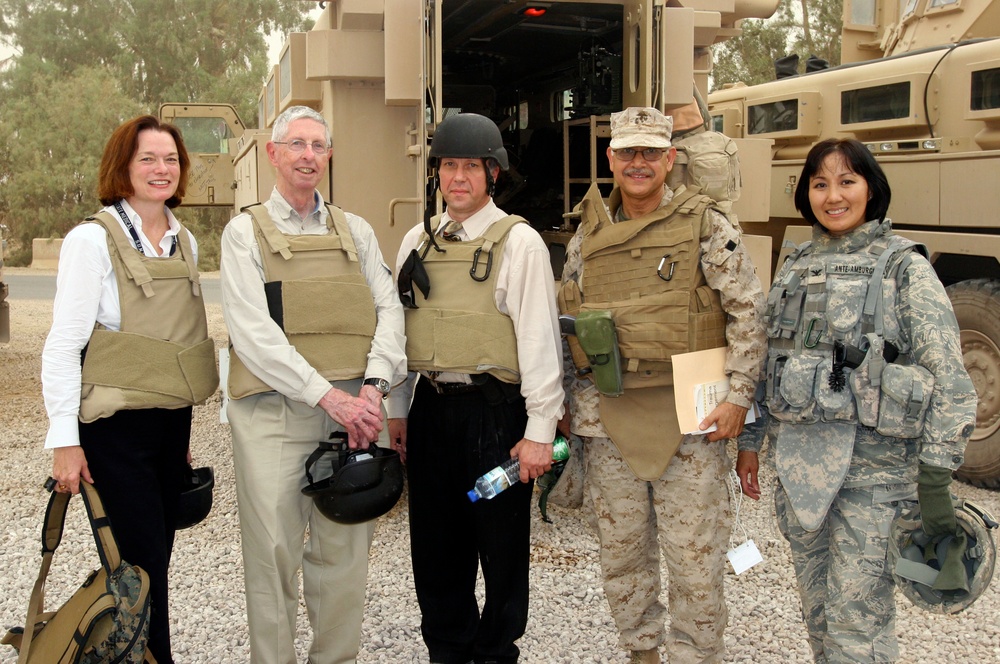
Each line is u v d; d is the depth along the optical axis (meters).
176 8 34.31
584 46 6.05
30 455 6.10
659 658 3.20
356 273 2.89
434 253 2.99
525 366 2.89
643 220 2.87
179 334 2.79
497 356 2.89
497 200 6.78
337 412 2.71
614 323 2.85
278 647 2.81
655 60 4.88
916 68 5.73
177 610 3.75
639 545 3.01
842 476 2.56
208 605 3.80
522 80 7.17
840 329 2.56
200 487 3.11
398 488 2.82
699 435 2.86
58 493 2.70
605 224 2.97
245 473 2.81
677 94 5.20
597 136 5.51
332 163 5.08
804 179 2.72
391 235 5.16
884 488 2.57
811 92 6.39
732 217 2.87
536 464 2.87
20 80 31.12
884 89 5.91
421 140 4.51
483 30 5.91
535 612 3.73
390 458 2.80
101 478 2.71
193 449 6.25
